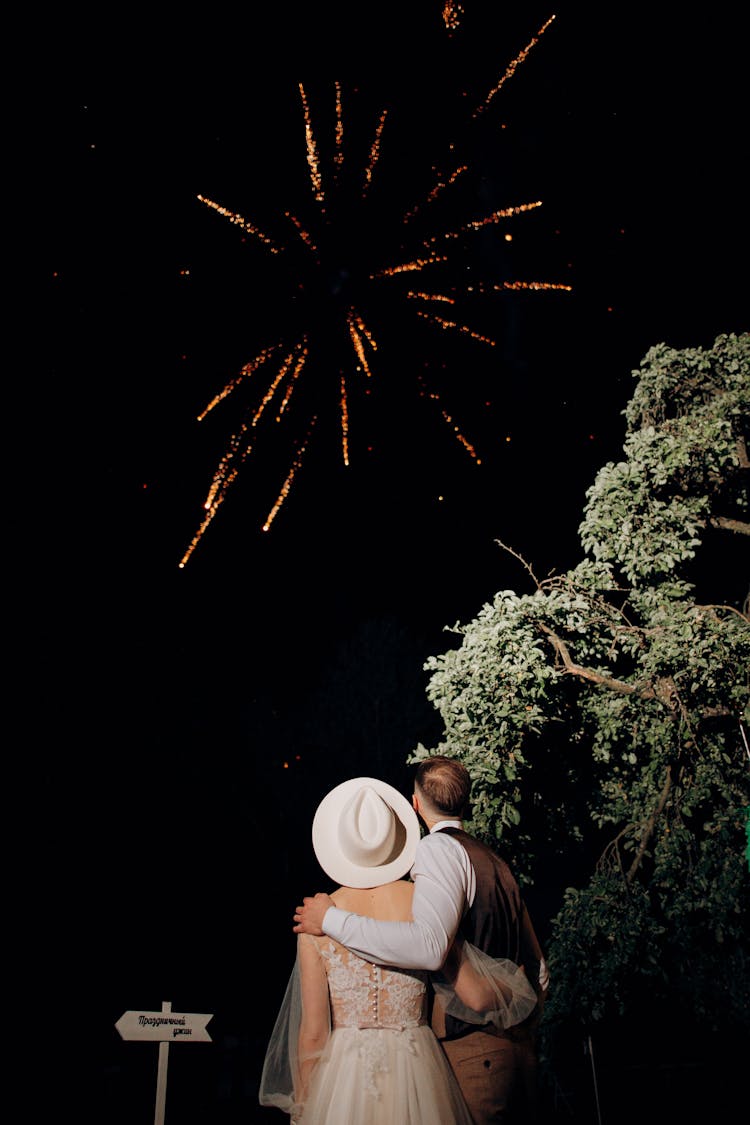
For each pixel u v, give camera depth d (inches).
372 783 113.9
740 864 185.5
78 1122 293.9
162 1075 162.1
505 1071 99.0
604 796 209.3
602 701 202.2
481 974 96.7
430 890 96.0
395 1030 95.0
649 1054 235.9
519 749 189.2
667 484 207.3
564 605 195.3
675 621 190.4
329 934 94.7
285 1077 101.7
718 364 212.1
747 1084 233.5
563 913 193.8
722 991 190.5
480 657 190.2
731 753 196.4
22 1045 358.9
